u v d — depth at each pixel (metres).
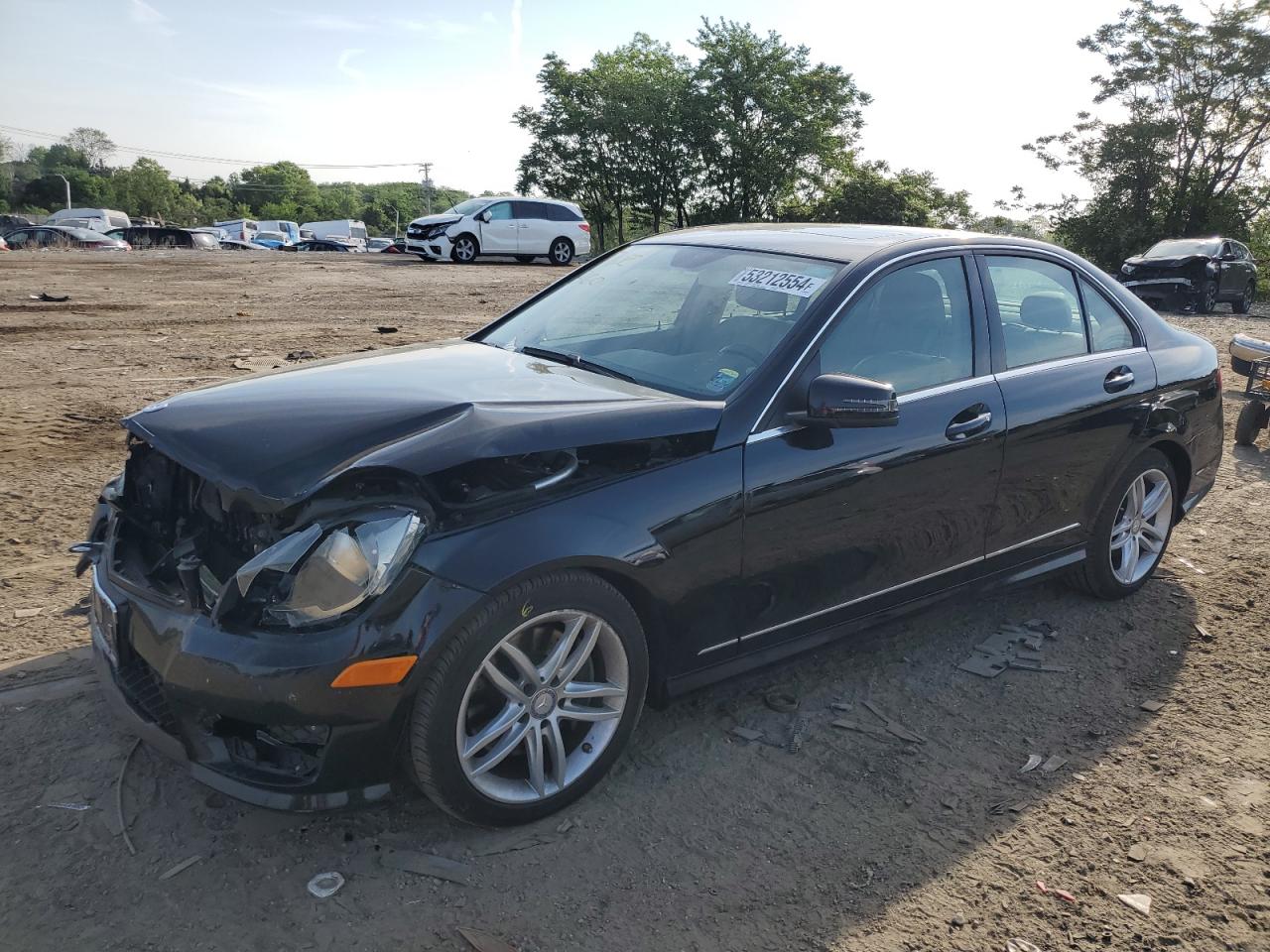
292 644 2.41
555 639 2.81
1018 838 2.90
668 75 49.69
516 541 2.60
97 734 3.15
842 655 4.01
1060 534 4.20
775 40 47.31
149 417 3.00
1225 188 36.06
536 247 27.50
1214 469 4.95
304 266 23.36
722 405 3.13
